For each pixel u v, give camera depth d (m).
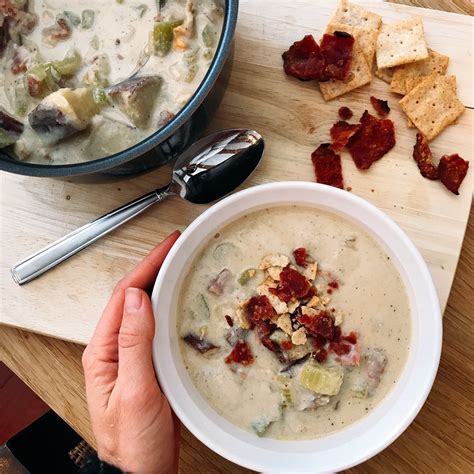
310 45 0.37
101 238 0.38
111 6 0.35
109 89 0.34
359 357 0.34
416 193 0.37
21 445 0.48
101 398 0.34
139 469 0.33
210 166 0.37
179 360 0.34
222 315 0.34
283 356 0.33
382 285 0.34
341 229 0.34
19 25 0.35
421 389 0.32
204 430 0.33
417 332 0.33
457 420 0.38
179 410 0.32
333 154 0.37
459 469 0.38
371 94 0.38
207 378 0.34
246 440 0.34
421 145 0.37
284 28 0.38
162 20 0.34
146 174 0.38
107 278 0.38
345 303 0.34
